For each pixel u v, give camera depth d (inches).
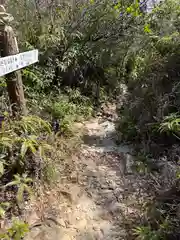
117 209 91.0
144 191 94.4
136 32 177.3
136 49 180.5
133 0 173.9
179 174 78.7
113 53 183.6
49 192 95.3
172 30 146.7
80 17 165.0
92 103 165.9
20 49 141.7
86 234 81.6
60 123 131.5
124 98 163.3
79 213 89.0
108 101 173.0
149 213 81.4
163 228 72.7
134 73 173.6
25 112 110.1
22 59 97.6
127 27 178.9
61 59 162.4
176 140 112.3
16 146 94.4
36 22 152.8
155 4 180.9
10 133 96.4
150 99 131.0
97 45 174.4
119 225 84.7
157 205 81.3
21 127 101.2
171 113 110.7
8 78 102.3
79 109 154.9
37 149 99.5
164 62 134.6
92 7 167.3
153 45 155.3
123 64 187.0
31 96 140.7
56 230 81.9
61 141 122.5
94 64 178.7
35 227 81.7
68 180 103.4
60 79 164.1
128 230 82.3
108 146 128.8
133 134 129.6
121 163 116.0
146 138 123.2
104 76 184.5
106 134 139.3
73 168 110.4
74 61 166.4
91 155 120.7
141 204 87.9
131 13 169.8
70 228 83.3
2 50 96.3
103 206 92.5
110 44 178.7
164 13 167.8
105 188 100.8
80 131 138.8
